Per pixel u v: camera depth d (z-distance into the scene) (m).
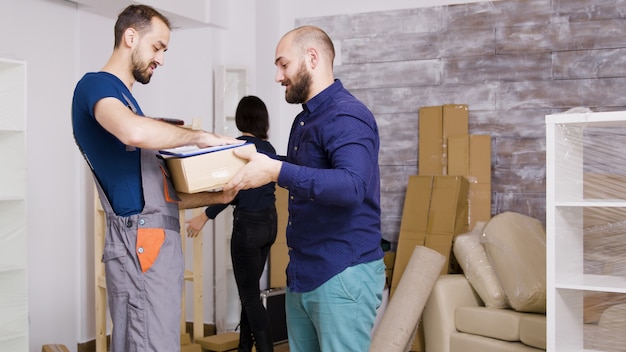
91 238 4.54
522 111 4.70
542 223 4.65
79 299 4.47
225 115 5.03
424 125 4.87
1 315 3.36
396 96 5.03
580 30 4.56
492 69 4.77
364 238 2.30
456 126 4.77
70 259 4.41
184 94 5.14
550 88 4.63
